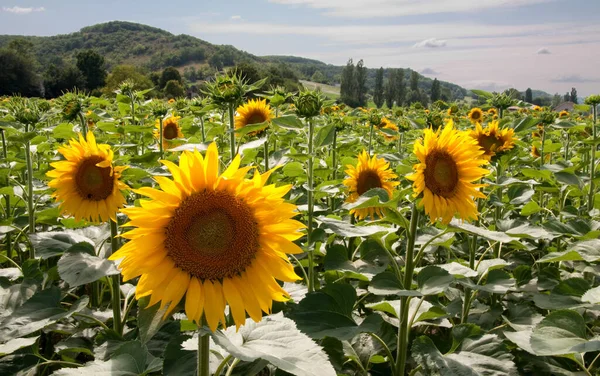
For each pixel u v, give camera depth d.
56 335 1.26
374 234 0.98
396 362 0.92
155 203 0.59
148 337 0.57
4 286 1.13
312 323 0.89
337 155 2.18
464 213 0.96
